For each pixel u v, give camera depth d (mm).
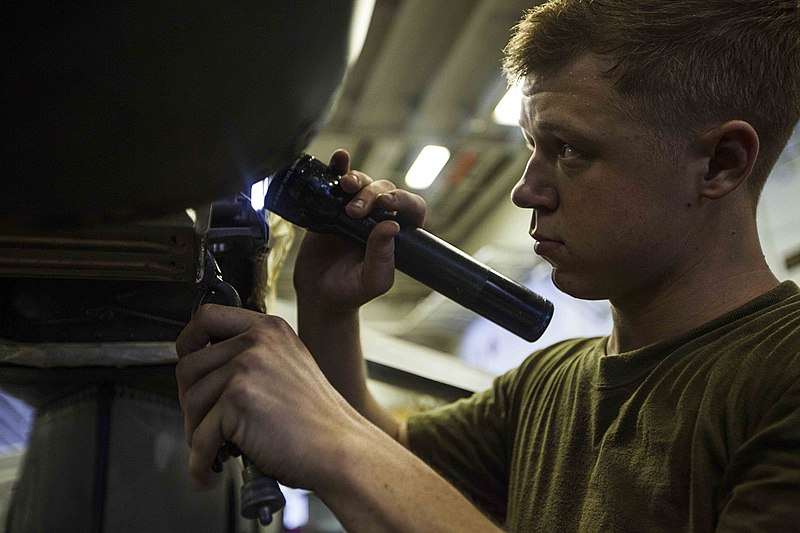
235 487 783
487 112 5125
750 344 653
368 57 4660
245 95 373
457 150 5676
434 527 521
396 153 5785
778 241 3961
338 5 380
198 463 553
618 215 684
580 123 680
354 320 910
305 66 386
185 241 534
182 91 354
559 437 792
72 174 366
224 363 571
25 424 1240
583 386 787
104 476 709
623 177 681
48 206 383
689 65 667
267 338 568
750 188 729
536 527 763
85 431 730
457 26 4250
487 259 6332
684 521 628
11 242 499
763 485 554
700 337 697
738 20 674
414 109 5168
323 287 864
